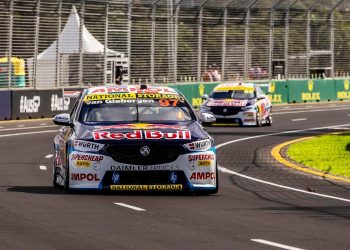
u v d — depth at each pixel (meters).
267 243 24.41
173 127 35.78
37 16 102.19
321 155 57.72
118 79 113.88
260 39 133.12
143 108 37.41
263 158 56.38
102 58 111.75
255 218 29.52
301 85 133.75
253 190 39.06
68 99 98.50
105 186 34.59
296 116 104.62
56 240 24.33
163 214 29.97
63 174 36.91
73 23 107.25
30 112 93.31
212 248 23.48
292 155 58.16
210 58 126.75
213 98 88.50
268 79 134.50
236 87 89.25
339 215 30.73
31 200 33.34
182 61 123.00
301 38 139.00
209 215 29.98
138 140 34.47
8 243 23.77
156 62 119.44
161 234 25.62
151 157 34.50
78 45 108.06
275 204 33.75
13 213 29.69
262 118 87.81
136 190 34.75
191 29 124.06
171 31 121.19
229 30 128.88
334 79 139.88
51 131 78.31
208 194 36.31
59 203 32.44
